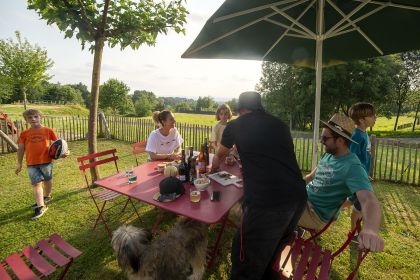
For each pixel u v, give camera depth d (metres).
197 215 2.29
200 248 2.52
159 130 4.32
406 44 3.34
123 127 10.78
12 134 9.14
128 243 2.19
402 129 34.47
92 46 4.90
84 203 4.65
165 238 2.34
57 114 36.38
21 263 2.25
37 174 4.23
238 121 2.12
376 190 5.41
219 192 2.66
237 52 3.64
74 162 7.38
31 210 4.39
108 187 2.96
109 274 2.93
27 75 19.98
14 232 3.77
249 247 1.95
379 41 3.44
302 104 28.81
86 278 2.87
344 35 3.59
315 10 3.29
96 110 5.17
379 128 35.66
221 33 2.93
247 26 3.07
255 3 2.37
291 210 1.89
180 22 5.14
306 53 4.12
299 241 2.39
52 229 3.84
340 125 2.21
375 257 3.18
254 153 1.94
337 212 2.41
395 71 27.23
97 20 4.69
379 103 27.69
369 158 3.08
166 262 2.23
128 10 4.89
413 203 4.73
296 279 2.02
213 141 5.19
